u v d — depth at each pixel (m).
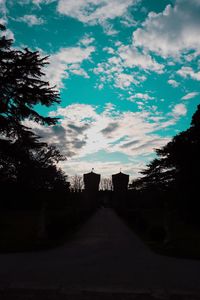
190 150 30.34
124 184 92.44
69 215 25.84
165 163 46.41
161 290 7.52
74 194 69.12
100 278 8.62
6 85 22.19
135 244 17.34
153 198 54.78
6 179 23.91
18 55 22.48
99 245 16.72
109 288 7.61
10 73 21.92
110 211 75.81
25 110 22.38
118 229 27.75
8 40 22.30
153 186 50.28
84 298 6.78
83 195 82.12
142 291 7.41
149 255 13.31
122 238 20.44
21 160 23.11
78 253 13.61
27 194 28.53
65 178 65.38
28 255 12.72
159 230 18.05
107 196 100.50
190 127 31.83
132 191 74.12
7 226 26.50
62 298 6.72
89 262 11.23
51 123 23.19
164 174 46.12
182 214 32.50
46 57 22.86
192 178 29.89
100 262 11.27
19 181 24.88
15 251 13.74
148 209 58.34
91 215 53.75
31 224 28.77
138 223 24.92
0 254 12.95
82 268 9.98
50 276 8.70
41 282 7.97
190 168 30.14
